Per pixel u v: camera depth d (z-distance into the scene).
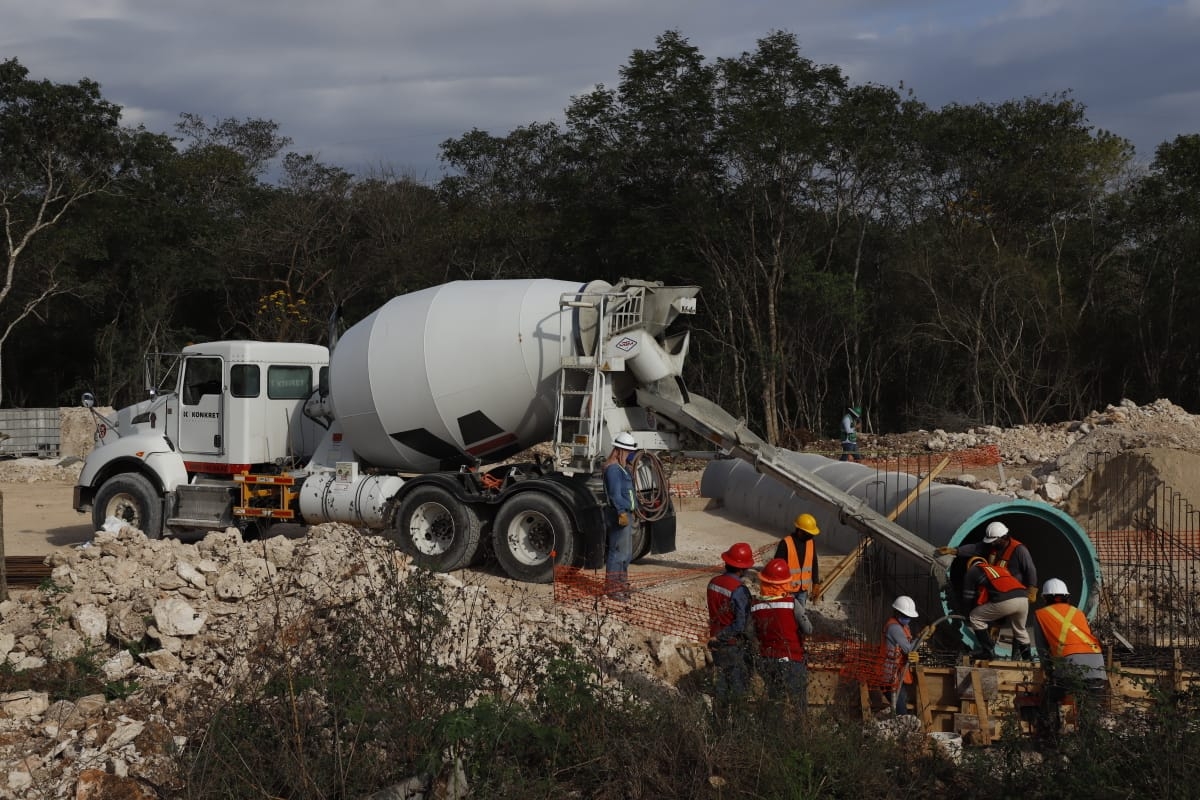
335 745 6.25
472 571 12.71
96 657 8.90
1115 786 6.29
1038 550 11.40
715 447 12.40
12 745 6.95
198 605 9.27
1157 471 15.48
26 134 43.69
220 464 14.70
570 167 45.66
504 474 13.02
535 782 6.43
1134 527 14.74
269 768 6.24
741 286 40.81
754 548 14.29
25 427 30.69
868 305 42.78
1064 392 41.78
